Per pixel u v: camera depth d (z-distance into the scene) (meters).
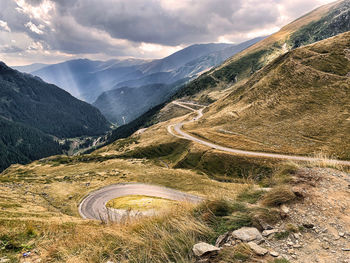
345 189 5.38
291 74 134.00
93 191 71.25
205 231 4.30
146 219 5.57
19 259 5.61
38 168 139.50
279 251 3.61
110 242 4.75
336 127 85.94
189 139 121.75
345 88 107.50
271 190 5.47
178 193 66.06
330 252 3.49
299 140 87.00
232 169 82.44
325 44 149.00
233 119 127.94
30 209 40.91
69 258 4.52
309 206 4.80
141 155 123.69
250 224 4.46
